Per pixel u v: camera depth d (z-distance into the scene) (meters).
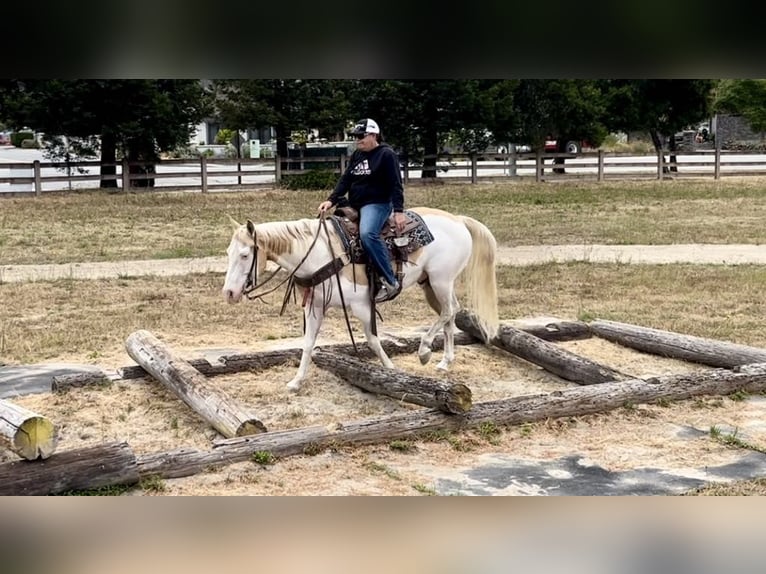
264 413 6.48
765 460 5.48
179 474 5.09
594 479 5.16
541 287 12.00
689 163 30.03
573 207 22.52
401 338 8.43
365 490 4.95
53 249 15.67
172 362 6.80
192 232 18.09
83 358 8.30
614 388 6.49
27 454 4.72
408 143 30.03
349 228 6.69
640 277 12.58
